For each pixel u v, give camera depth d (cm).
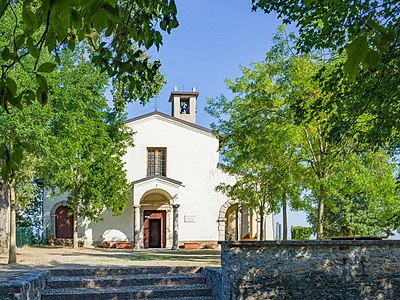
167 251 2756
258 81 1927
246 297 1038
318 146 1789
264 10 997
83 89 1761
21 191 2217
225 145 2258
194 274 1324
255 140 1877
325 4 809
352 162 1716
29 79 1334
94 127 2656
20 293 853
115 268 1321
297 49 944
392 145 981
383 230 2448
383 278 1090
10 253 1691
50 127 1728
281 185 1902
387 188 1780
